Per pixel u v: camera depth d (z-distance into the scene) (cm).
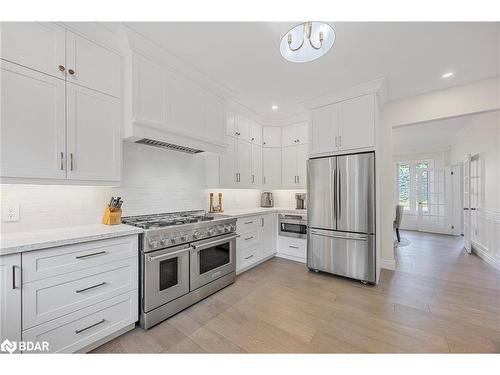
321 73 259
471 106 284
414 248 464
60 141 166
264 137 411
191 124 253
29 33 153
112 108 196
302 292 256
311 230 321
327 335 180
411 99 327
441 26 184
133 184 242
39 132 156
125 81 204
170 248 208
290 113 391
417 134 541
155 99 217
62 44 168
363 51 218
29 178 152
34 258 134
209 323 197
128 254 181
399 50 217
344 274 290
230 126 338
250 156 378
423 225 679
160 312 196
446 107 301
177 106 238
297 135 401
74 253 151
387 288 266
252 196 431
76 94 175
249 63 239
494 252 348
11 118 145
